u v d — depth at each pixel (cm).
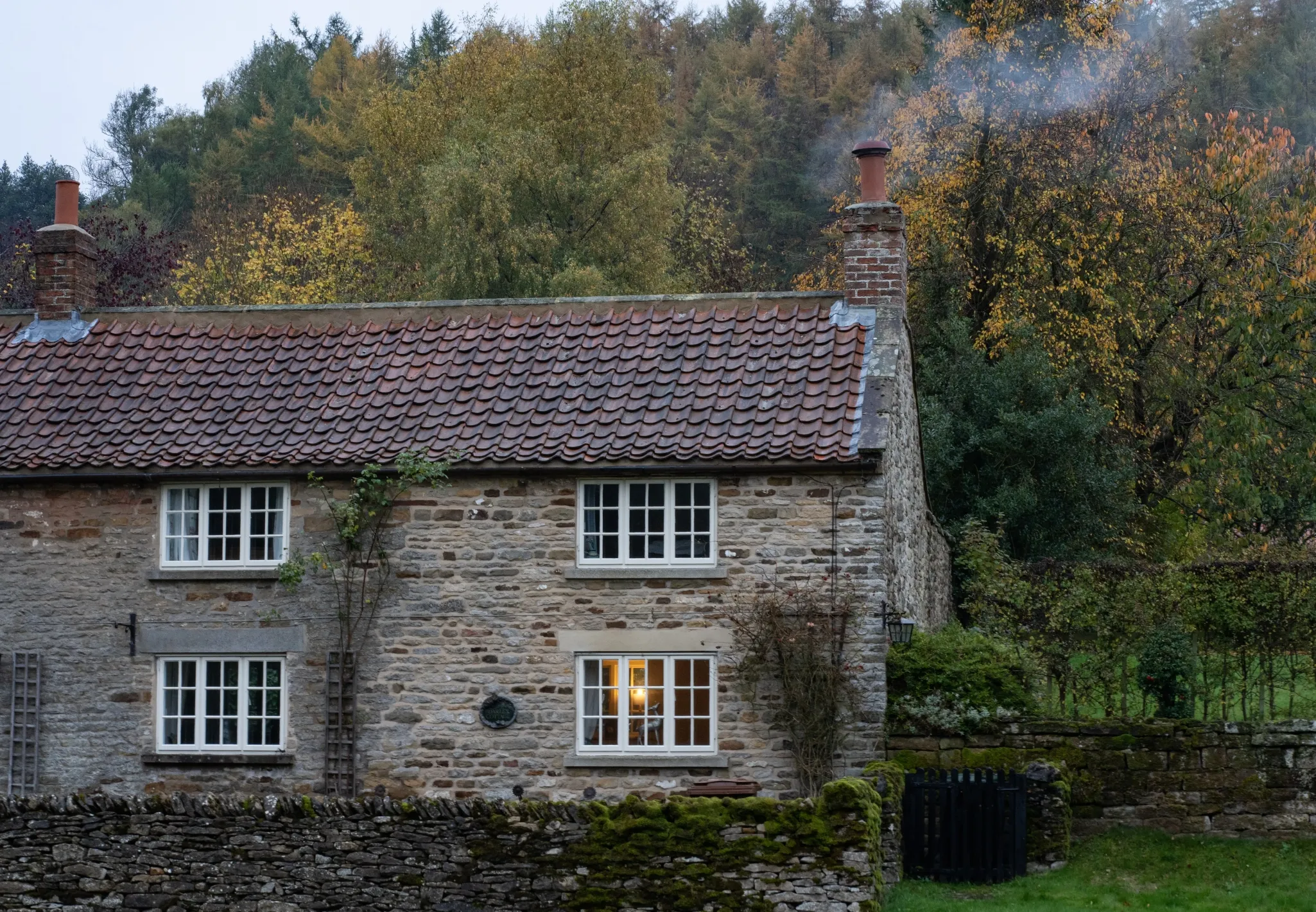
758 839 1429
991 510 3131
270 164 6031
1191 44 5122
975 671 1817
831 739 1812
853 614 1833
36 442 2020
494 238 3834
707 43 7125
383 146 4359
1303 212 3322
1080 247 3441
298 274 4359
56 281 2281
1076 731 1761
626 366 2034
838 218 4819
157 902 1502
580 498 1908
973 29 3716
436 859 1466
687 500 1902
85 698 1972
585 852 1447
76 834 1524
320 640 1934
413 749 1903
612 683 1894
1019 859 1634
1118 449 3372
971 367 3303
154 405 2077
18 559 2002
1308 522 3753
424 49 6356
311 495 1958
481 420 1977
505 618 1903
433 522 1925
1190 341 3581
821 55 6197
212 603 1959
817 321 2056
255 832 1499
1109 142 3609
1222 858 1659
